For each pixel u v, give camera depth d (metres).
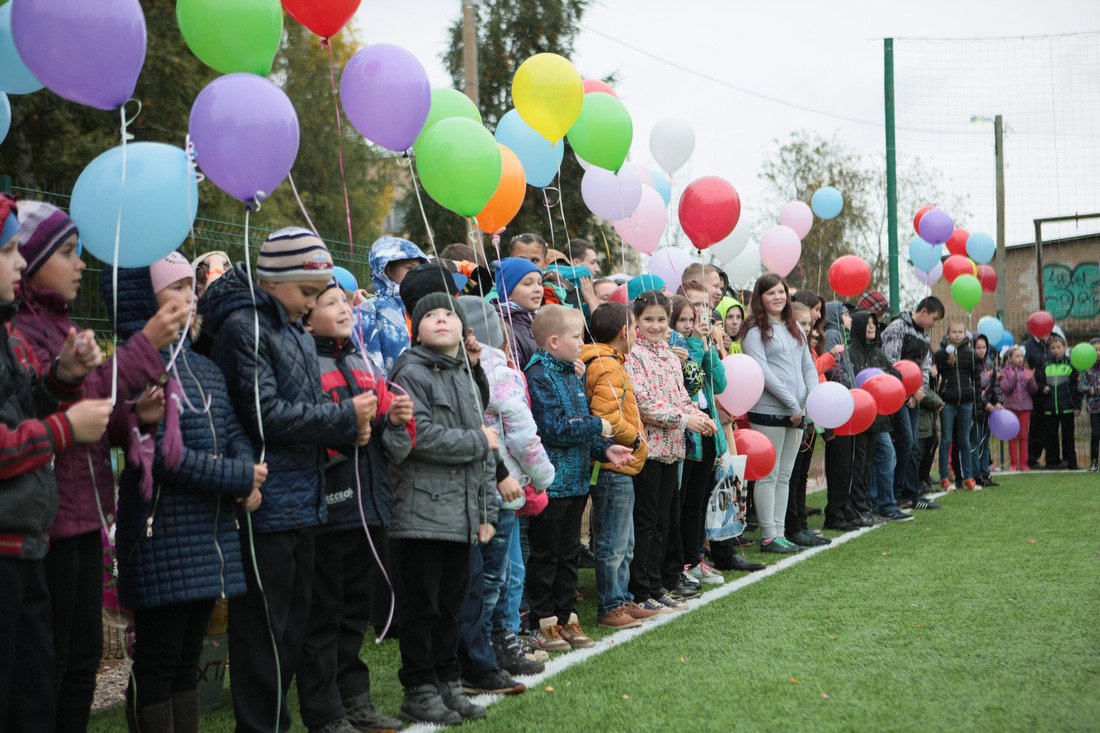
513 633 3.94
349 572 3.24
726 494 5.71
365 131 3.68
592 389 4.48
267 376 2.78
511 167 4.50
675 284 6.70
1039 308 18.89
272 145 2.74
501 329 4.20
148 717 2.58
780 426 6.47
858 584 5.29
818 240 22.30
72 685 2.48
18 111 12.98
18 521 2.15
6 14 2.99
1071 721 3.04
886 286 21.89
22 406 2.27
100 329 4.76
